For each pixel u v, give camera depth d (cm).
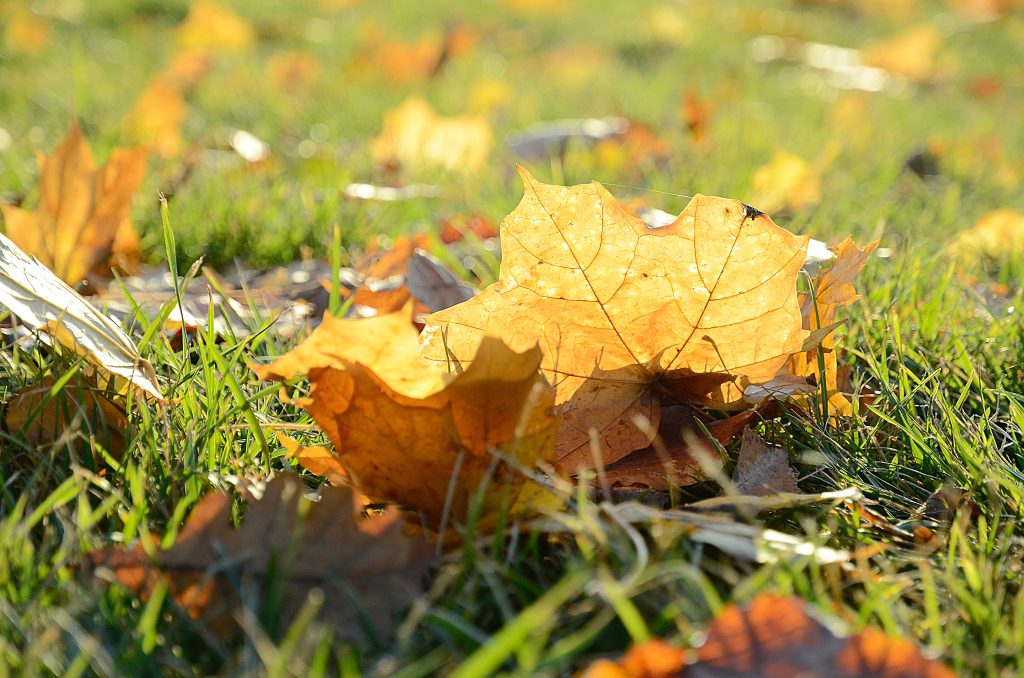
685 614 76
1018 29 482
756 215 85
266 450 85
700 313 87
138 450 85
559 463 84
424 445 81
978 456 87
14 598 75
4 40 294
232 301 107
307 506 78
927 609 78
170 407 88
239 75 266
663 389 89
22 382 89
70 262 107
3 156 150
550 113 242
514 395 80
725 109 264
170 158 159
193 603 76
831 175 169
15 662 73
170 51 310
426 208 139
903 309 104
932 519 85
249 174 150
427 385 81
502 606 75
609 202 85
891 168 179
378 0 463
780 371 91
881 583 78
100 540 79
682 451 87
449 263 117
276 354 96
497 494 82
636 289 87
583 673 74
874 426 92
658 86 297
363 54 292
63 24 346
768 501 81
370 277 112
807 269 100
